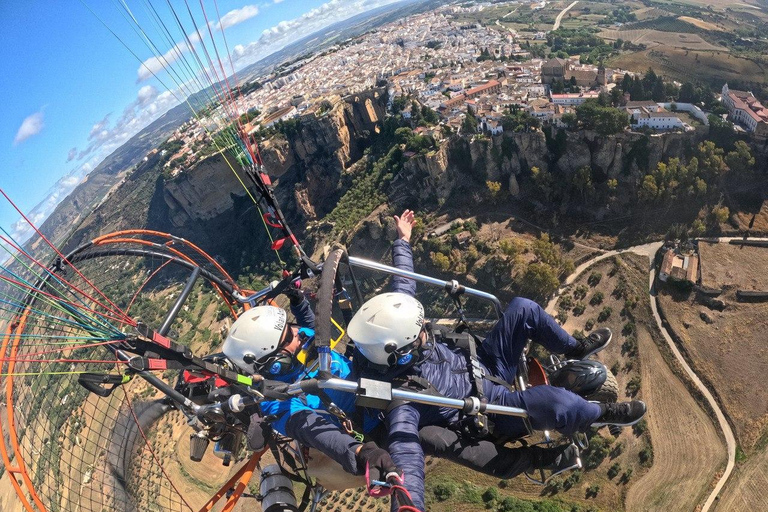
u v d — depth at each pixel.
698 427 72.75
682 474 67.12
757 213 99.69
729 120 114.94
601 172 109.31
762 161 102.62
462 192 118.88
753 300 86.00
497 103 129.62
